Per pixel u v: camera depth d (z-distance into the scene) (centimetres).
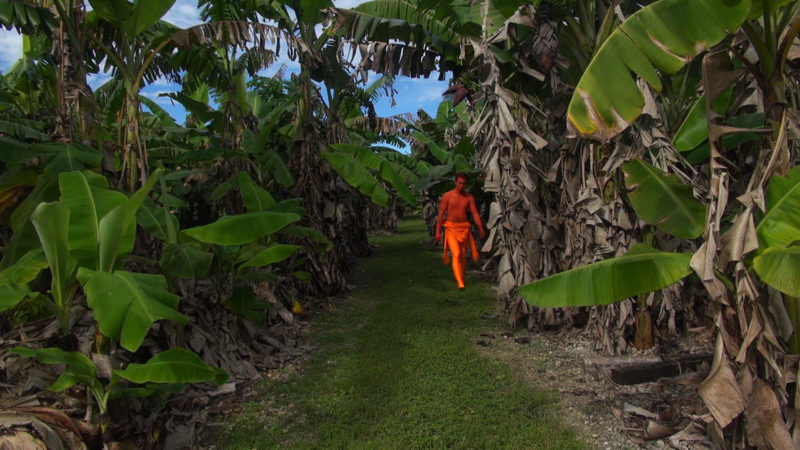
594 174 505
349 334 597
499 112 573
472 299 763
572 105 293
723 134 271
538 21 511
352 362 493
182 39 528
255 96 1051
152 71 738
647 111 434
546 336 579
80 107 471
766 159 290
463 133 1463
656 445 327
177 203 565
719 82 272
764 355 256
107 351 299
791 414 271
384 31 799
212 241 375
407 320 647
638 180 360
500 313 659
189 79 866
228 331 496
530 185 571
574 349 529
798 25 263
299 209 585
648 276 311
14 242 364
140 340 254
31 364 341
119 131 518
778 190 271
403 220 3112
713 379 264
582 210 541
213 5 714
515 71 595
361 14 772
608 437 339
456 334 583
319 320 664
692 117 456
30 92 862
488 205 1131
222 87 733
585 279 322
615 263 318
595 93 287
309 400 406
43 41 808
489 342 556
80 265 292
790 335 279
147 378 270
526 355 513
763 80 283
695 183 456
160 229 419
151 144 922
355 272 1054
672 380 349
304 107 784
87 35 487
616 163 452
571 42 563
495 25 672
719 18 257
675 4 266
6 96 695
